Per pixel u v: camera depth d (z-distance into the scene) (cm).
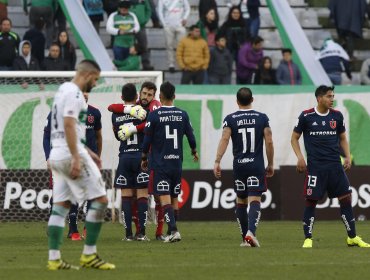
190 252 3809
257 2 7812
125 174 4519
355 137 6800
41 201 6203
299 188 6316
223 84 7412
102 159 6150
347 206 4134
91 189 3072
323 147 4094
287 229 5428
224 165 6650
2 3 7612
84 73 3075
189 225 5866
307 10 8725
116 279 2827
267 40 8481
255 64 7419
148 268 3145
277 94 6738
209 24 7625
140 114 4438
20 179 6209
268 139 4031
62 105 3038
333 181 4106
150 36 8269
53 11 7562
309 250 3912
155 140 4369
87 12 7606
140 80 6197
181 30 7812
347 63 7844
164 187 4366
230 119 4066
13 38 6981
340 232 5153
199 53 7356
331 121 4100
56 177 3105
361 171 6331
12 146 6244
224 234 5028
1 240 4588
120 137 4447
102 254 3716
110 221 6141
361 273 3017
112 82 6169
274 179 6325
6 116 6262
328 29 8669
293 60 7500
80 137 3070
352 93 6812
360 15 8175
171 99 4381
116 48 7456
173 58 7850
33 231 5262
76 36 7338
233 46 7619
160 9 7825
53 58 7012
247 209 4162
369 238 4747
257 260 3447
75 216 4672
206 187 6275
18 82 6284
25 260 3472
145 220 4547
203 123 6688
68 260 3491
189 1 8538
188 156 6650
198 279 2836
